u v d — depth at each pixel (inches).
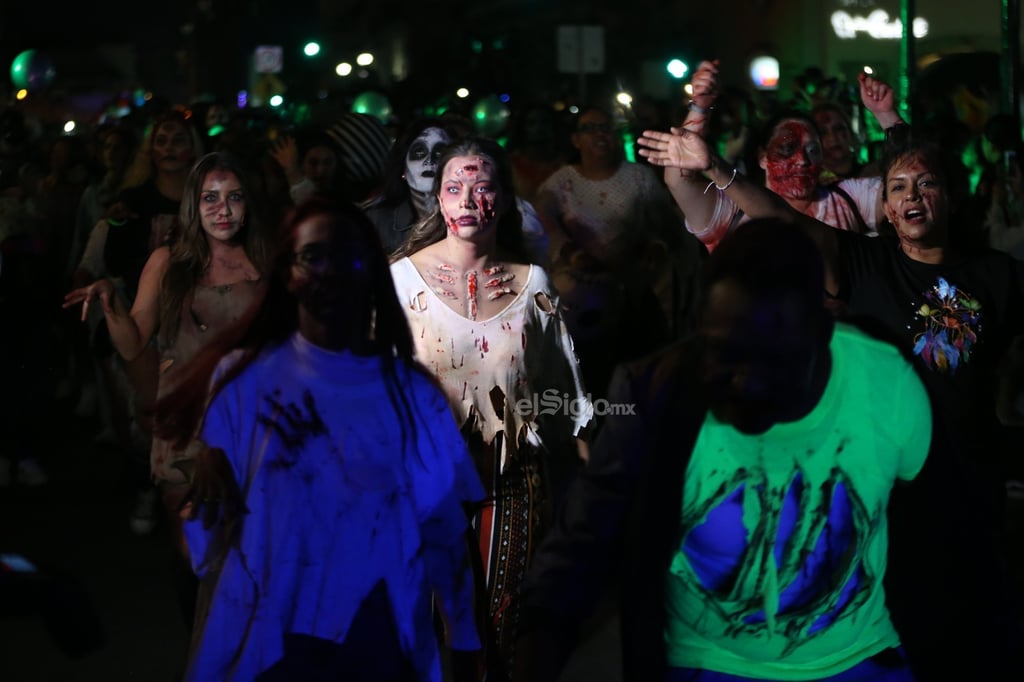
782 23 1030.4
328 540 148.6
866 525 128.2
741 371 121.6
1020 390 307.0
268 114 716.0
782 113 289.7
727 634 129.4
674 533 127.6
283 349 152.4
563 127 554.9
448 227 211.8
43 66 1246.3
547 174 481.7
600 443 130.6
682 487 127.1
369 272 152.9
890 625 133.6
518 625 133.6
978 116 681.6
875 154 492.4
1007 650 130.2
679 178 229.1
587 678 242.5
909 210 217.8
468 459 158.7
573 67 813.9
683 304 382.3
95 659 253.3
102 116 1205.7
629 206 382.6
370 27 1948.8
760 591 127.9
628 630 129.9
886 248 222.2
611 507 130.0
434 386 157.9
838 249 221.0
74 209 477.7
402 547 151.6
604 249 382.0
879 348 128.0
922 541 132.5
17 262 391.5
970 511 131.3
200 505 149.3
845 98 629.9
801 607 128.2
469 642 162.7
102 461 418.9
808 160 283.3
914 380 128.4
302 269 149.6
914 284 219.8
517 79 1015.6
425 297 211.3
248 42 2197.3
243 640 147.4
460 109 664.4
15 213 399.9
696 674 130.6
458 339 210.4
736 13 1136.8
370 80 832.3
